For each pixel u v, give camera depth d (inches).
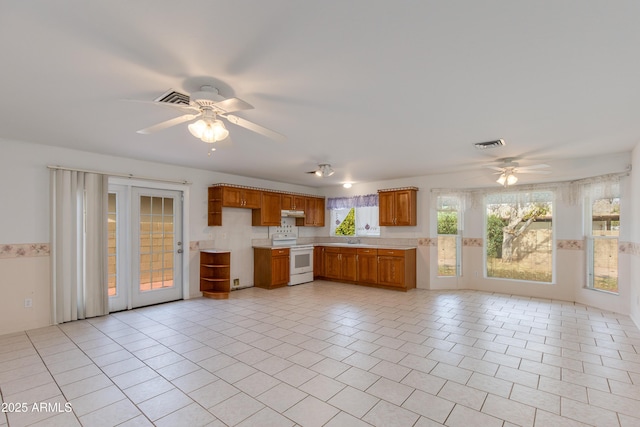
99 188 176.7
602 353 125.9
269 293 237.5
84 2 56.4
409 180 260.4
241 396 95.1
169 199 213.8
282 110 110.0
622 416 85.6
